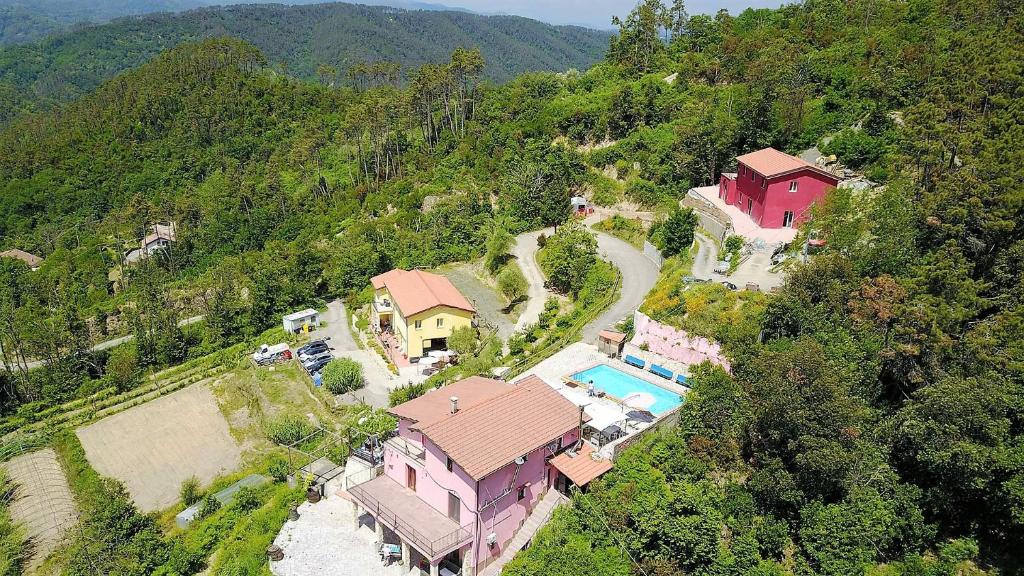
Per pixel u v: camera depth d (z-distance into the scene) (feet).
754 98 271.28
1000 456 100.17
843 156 234.58
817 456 101.86
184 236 419.74
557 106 374.22
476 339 207.51
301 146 486.38
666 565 103.81
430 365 203.10
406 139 447.01
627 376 165.68
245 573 119.24
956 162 160.04
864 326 132.46
